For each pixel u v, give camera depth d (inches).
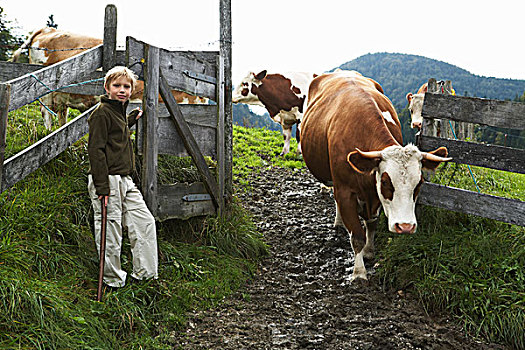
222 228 201.0
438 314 157.3
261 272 190.9
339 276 189.3
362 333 141.0
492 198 175.0
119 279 137.6
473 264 166.1
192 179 209.0
